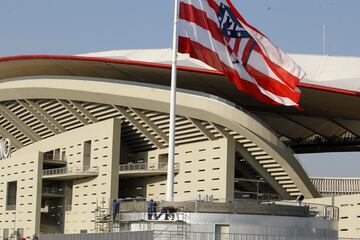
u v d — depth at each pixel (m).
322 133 71.62
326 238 34.09
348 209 50.59
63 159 69.94
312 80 59.19
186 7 32.41
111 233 29.33
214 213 31.14
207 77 58.06
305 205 34.78
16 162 73.94
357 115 65.31
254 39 33.41
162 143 64.00
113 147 62.72
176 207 31.39
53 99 67.88
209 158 58.47
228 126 56.28
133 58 64.31
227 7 33.03
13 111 75.50
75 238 31.23
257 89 33.19
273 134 56.22
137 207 32.56
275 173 58.56
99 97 62.81
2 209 76.06
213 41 32.59
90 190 65.94
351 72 59.97
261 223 31.64
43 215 73.00
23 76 72.56
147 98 59.56
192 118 58.09
